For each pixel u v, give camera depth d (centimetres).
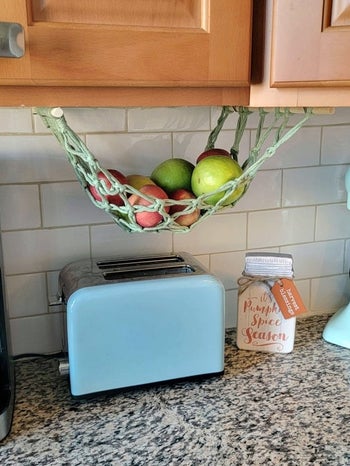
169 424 77
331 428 76
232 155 89
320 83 64
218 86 65
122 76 60
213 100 67
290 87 65
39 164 91
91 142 93
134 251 101
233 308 111
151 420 78
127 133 95
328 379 90
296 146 108
